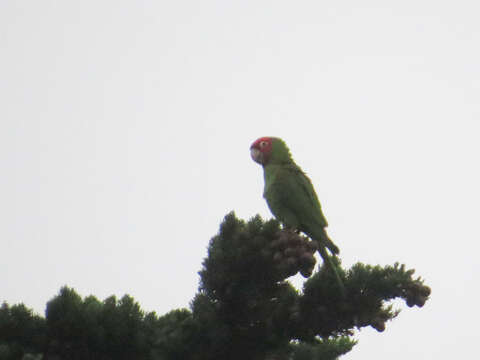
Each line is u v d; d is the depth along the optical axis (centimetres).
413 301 1032
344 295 1017
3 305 922
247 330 1049
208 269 1029
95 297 940
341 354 1046
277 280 1037
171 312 1066
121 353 905
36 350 898
